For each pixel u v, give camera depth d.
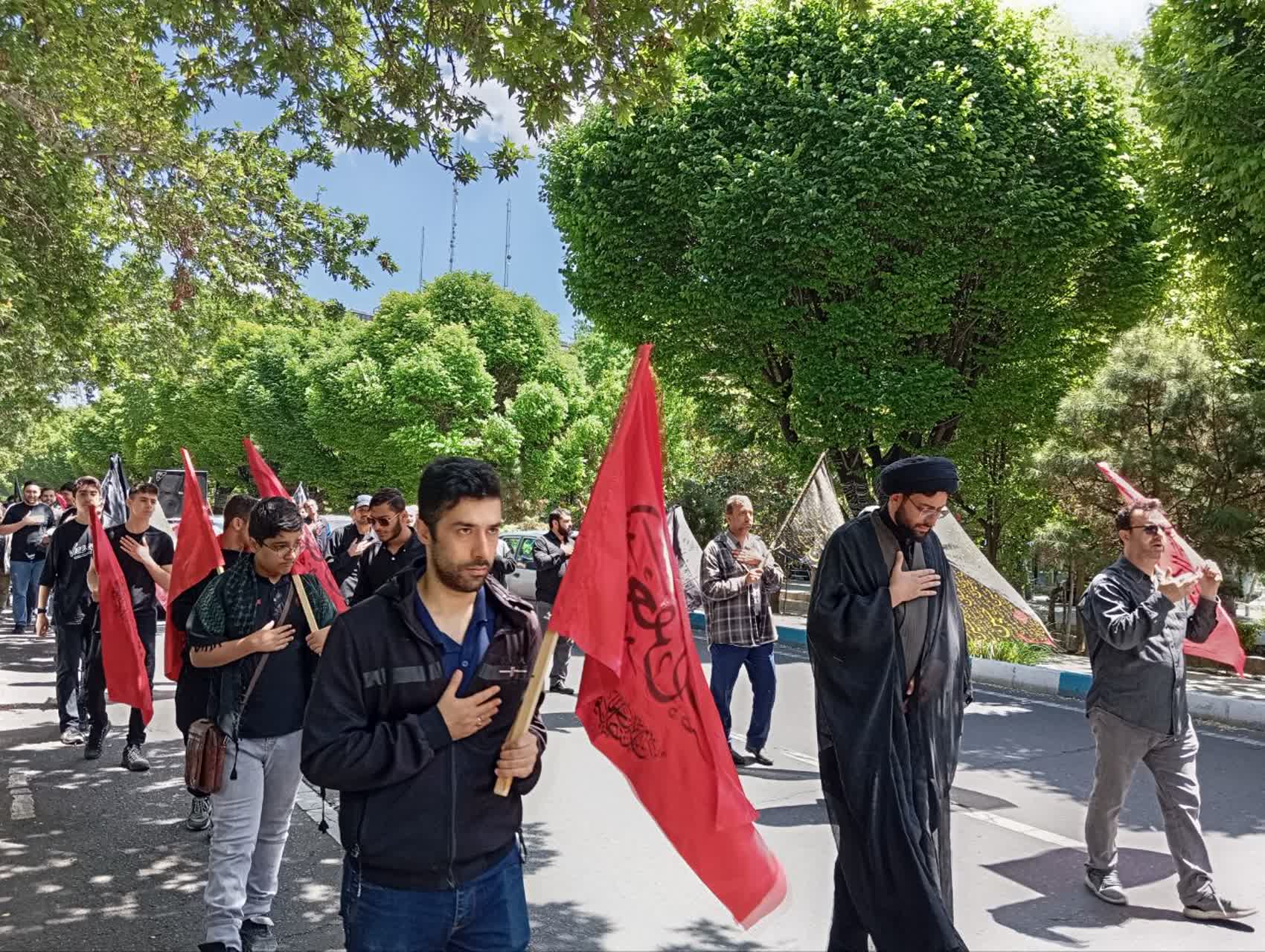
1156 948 4.20
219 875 3.83
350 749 2.30
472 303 32.28
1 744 7.80
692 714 2.70
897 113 13.43
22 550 14.27
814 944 4.26
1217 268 11.62
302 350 38.19
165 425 46.53
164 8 6.41
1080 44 15.39
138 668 6.73
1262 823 5.98
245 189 10.05
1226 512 11.31
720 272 14.73
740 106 14.70
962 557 7.02
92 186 10.98
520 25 6.43
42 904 4.65
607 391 32.38
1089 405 12.58
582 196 15.96
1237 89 9.85
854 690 3.35
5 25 7.32
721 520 22.86
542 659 2.45
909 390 14.34
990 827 5.87
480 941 2.48
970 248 14.09
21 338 14.90
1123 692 4.53
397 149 7.34
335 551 7.69
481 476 2.37
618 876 5.02
